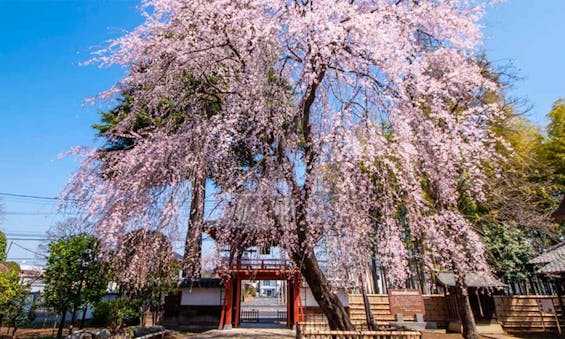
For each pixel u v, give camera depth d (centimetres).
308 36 454
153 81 602
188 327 1310
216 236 625
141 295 1011
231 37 586
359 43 466
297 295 1247
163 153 578
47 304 820
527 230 1133
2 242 1348
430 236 547
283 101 586
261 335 1092
